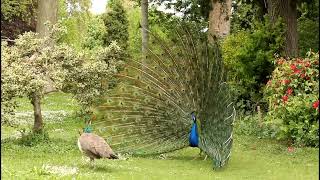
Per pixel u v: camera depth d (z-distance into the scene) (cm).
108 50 1546
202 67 1396
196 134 1344
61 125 2006
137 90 1412
